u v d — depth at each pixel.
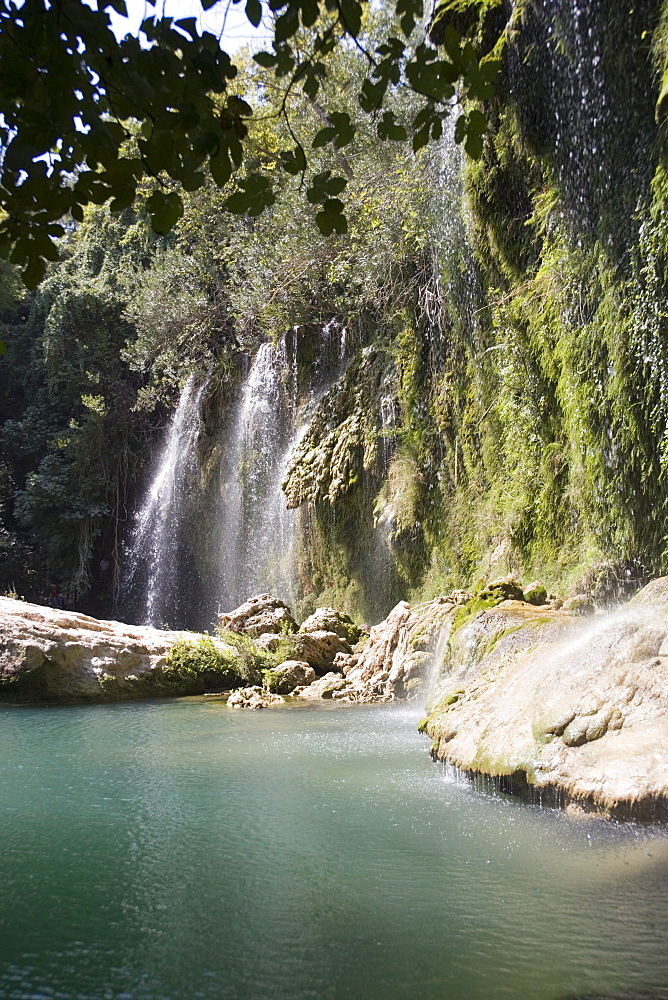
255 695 9.03
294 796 4.43
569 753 3.95
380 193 14.04
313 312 17.44
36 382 27.23
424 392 12.95
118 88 2.34
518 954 2.45
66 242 28.72
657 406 7.03
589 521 8.35
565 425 9.05
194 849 3.55
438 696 7.19
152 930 2.69
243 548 18.44
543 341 9.38
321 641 10.98
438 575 11.95
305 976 2.34
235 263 19.17
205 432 20.92
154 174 2.43
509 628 6.95
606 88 7.62
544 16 8.24
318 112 14.65
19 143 2.35
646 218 7.12
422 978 2.31
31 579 24.20
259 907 2.87
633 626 4.63
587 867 3.17
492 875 3.12
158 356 22.52
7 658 8.98
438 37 9.43
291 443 17.33
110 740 6.48
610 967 2.34
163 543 21.52
